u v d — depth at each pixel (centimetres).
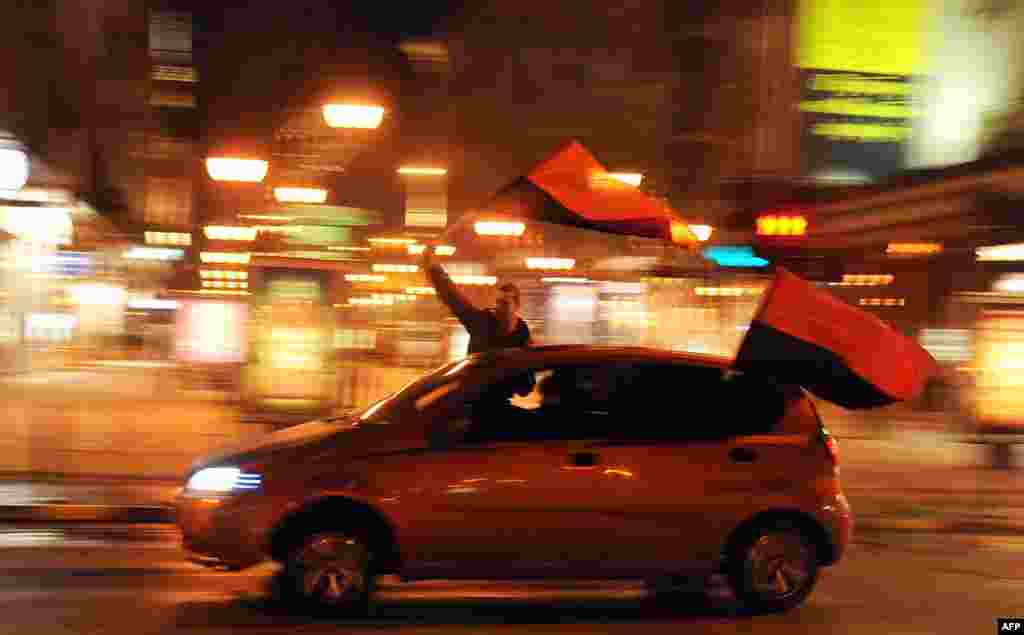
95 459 1202
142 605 683
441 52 1809
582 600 733
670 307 1908
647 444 683
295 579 654
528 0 2181
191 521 658
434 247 951
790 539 697
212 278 1991
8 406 1834
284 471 653
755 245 1223
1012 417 1542
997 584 812
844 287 1920
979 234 1989
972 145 2514
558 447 671
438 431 669
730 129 2145
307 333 1576
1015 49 2525
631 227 881
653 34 2200
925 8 2566
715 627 671
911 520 1037
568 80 2220
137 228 2725
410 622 662
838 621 692
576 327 2225
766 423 706
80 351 3222
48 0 2316
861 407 730
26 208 2317
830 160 2459
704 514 681
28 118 2312
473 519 656
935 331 1908
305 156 1730
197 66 2395
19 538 877
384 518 652
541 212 894
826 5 2411
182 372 2153
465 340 2350
